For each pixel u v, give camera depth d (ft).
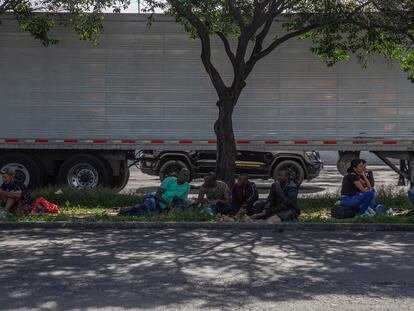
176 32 54.60
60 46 55.11
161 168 61.82
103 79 55.11
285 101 54.44
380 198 49.60
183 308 20.11
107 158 56.34
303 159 63.67
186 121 54.95
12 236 35.29
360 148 54.44
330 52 51.72
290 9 48.37
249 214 41.68
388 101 54.24
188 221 38.96
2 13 50.83
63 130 55.52
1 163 55.83
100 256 28.91
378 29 48.08
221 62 54.08
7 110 55.67
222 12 46.32
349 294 21.89
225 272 25.35
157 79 54.90
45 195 51.34
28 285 23.18
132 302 20.84
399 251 30.35
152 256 28.89
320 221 39.01
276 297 21.49
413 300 21.12
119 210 44.98
